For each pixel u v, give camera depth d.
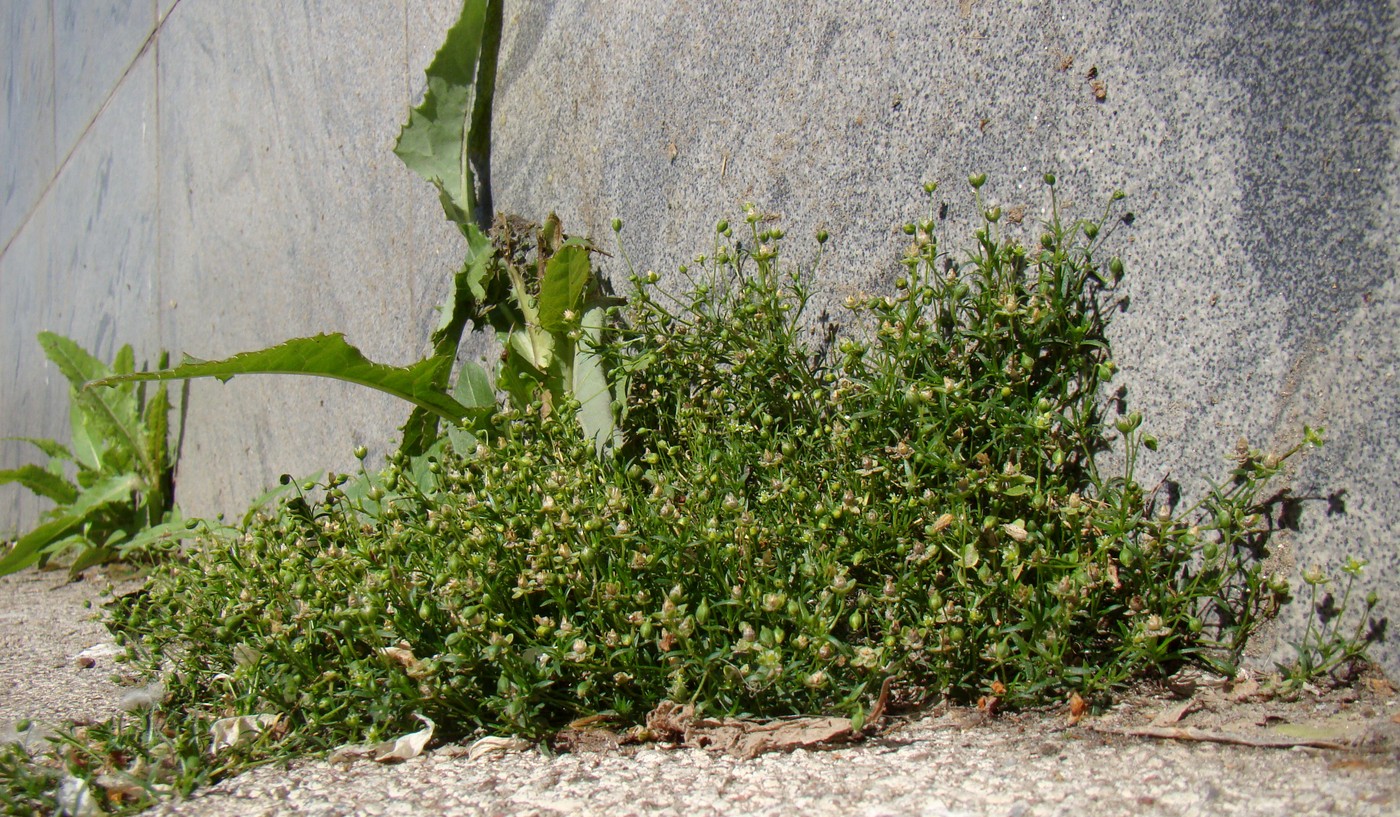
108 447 0.87
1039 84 0.34
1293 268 0.30
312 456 0.68
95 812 0.30
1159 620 0.29
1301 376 0.30
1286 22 0.30
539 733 0.31
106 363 1.09
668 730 0.30
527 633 0.32
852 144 0.39
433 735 0.32
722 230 0.38
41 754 0.34
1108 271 0.33
